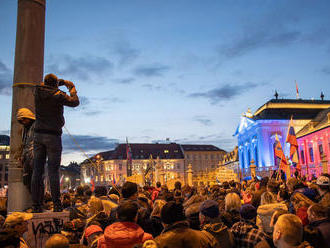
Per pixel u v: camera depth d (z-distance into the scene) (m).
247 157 68.38
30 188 5.52
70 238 4.24
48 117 5.02
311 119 63.91
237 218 5.10
